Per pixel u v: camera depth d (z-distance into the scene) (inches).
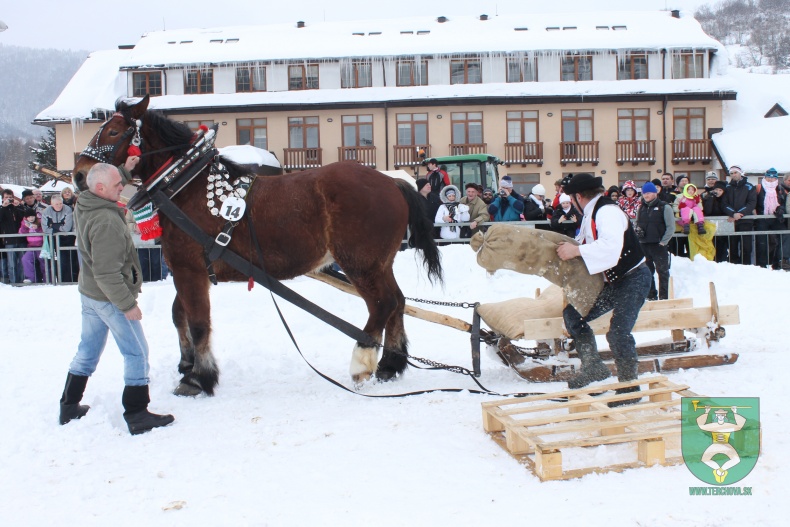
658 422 173.5
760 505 129.7
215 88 1189.1
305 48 1194.6
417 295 400.2
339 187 215.5
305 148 1179.9
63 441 178.7
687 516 125.8
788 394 197.8
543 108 1176.8
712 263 425.7
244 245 213.6
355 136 1182.3
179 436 181.5
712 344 239.8
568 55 1175.0
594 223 185.6
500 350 232.7
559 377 224.1
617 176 1187.3
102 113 1160.2
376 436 175.5
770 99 1291.8
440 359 268.8
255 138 1186.6
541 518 127.4
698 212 454.9
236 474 154.2
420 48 1173.7
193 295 215.2
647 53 1179.3
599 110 1178.6
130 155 212.4
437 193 498.9
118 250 180.1
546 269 191.6
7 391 228.8
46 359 283.0
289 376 246.7
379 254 219.3
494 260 191.3
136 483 150.9
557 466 143.9
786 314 326.6
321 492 142.9
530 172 1190.3
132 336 185.9
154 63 1175.6
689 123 1179.9
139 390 186.7
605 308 195.0
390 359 232.7
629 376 190.2
